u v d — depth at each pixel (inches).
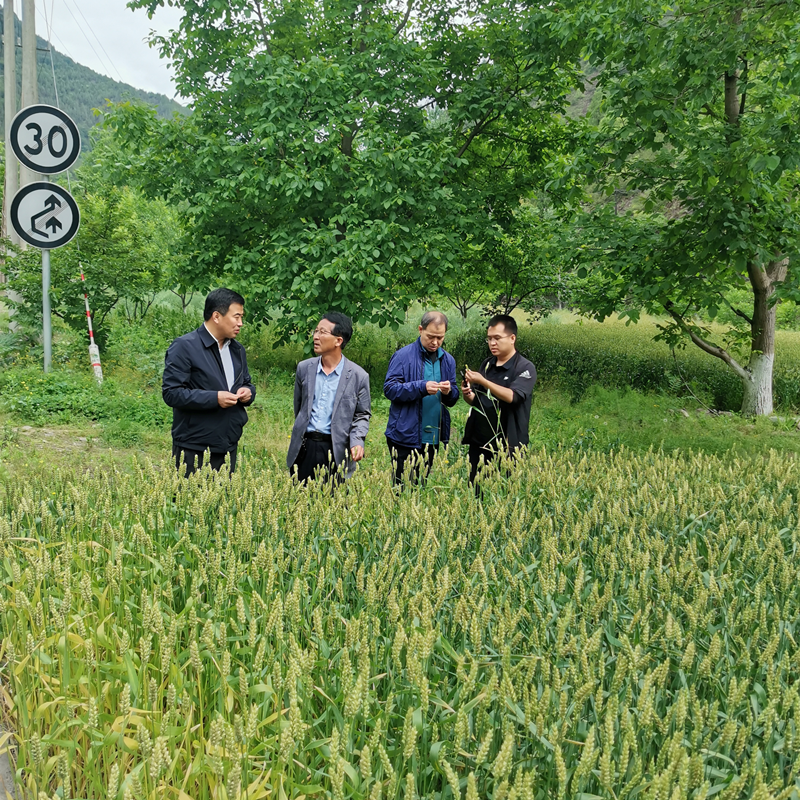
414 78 461.7
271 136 434.3
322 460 188.4
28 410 337.1
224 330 172.2
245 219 493.7
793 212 371.6
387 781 63.4
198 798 80.1
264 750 79.7
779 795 61.2
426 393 190.9
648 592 107.1
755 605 94.1
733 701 71.0
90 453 282.2
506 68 482.3
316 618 84.2
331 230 448.5
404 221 454.6
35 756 73.2
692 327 437.4
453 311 853.2
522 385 190.4
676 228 354.0
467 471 167.6
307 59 502.9
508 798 57.5
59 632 93.6
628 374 526.0
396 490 145.5
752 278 436.5
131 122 471.2
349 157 461.4
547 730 69.7
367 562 117.9
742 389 485.7
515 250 575.2
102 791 77.9
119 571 100.9
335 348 185.5
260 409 382.0
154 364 449.1
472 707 71.8
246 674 86.4
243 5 469.1
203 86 470.3
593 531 132.8
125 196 526.3
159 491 128.7
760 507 140.6
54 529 122.5
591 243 404.5
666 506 134.8
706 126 399.9
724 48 281.4
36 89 491.5
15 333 469.1
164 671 82.4
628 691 77.4
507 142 530.0
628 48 323.6
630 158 373.1
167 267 505.0
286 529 121.1
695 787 64.7
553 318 928.9
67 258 466.6
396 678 82.4
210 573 102.4
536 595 105.7
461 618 87.7
